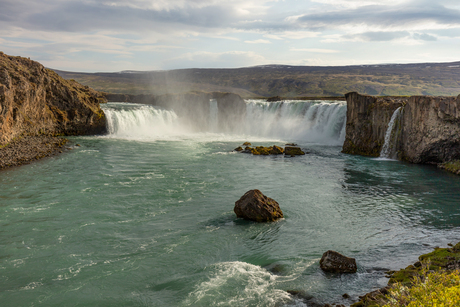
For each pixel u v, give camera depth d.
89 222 22.25
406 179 35.12
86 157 43.12
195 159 44.72
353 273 15.55
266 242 19.59
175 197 27.94
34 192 28.23
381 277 15.05
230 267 16.42
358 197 28.81
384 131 48.34
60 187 29.81
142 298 13.95
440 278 9.90
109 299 13.95
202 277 15.48
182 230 21.25
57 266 16.64
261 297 13.59
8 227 21.16
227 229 21.47
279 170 39.22
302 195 29.33
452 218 23.66
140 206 25.56
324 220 23.33
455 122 38.25
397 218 23.77
